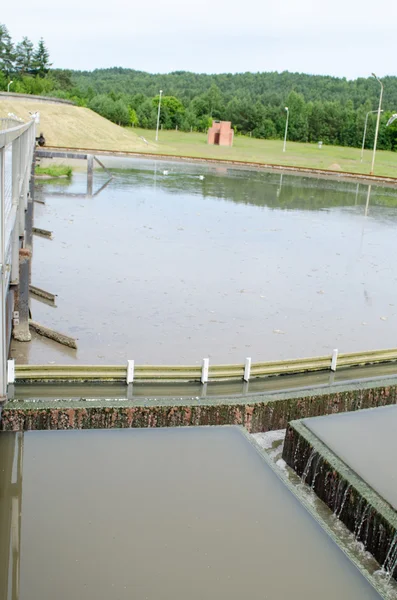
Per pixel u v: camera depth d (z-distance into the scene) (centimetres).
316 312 1856
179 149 7819
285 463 1104
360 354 1436
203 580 744
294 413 1200
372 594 752
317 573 776
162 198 3753
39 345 1438
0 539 785
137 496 891
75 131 7138
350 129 10838
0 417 949
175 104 10919
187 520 847
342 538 906
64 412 1056
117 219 2981
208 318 1723
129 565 759
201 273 2162
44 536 797
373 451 1027
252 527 846
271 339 1611
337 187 5138
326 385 1327
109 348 1466
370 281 2248
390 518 848
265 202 3953
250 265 2330
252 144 9838
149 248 2453
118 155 6412
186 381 1273
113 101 10400
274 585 748
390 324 1805
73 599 700
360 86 18100
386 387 1274
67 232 2609
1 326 852
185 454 1015
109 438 1049
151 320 1670
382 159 8756
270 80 19175
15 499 866
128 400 1105
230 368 1296
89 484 911
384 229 3288
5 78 10338
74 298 1792
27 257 1395
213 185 4600
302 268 2352
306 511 893
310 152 9081
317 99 15988
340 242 2878
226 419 1144
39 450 995
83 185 4053
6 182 1333
